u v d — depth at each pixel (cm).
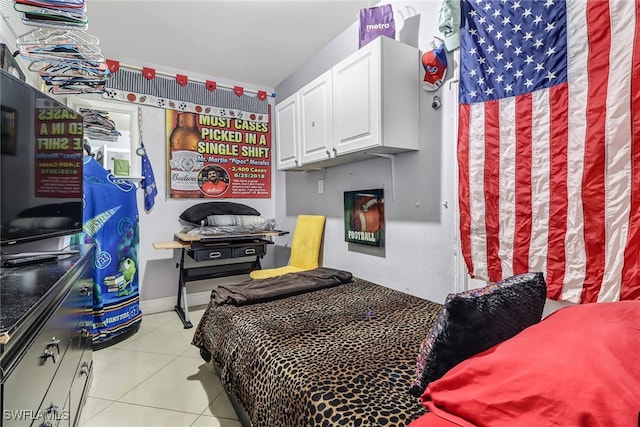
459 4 183
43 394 100
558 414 64
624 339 75
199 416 171
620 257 126
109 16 252
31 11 159
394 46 200
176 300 351
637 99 121
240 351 155
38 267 144
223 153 370
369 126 204
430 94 206
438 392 87
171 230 345
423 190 213
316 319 170
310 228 317
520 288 107
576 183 138
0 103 130
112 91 309
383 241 246
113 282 255
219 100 366
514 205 160
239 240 338
